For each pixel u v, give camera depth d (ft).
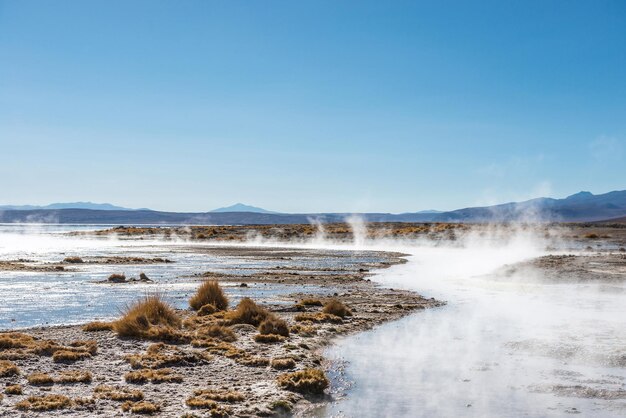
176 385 45.52
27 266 166.09
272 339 63.57
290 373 48.57
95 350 55.93
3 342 55.98
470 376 49.29
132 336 63.82
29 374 47.11
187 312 85.61
